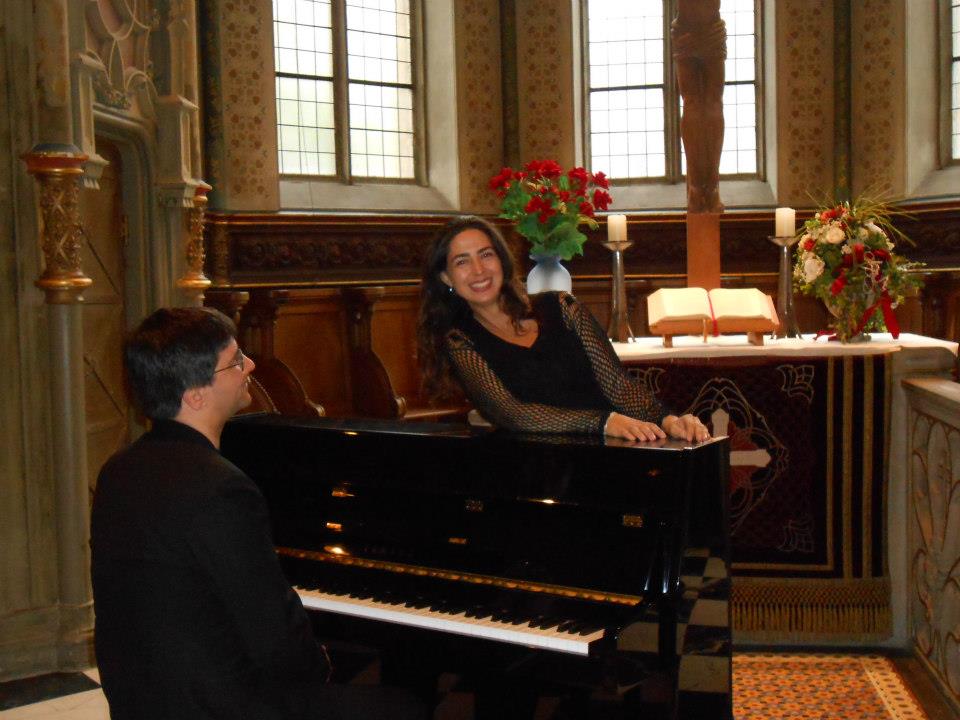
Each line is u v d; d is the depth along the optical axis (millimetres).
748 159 9094
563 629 2256
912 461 3959
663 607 2311
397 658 2523
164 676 1747
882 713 3467
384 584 2596
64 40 4176
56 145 4125
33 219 4238
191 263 5629
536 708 2346
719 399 4113
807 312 8742
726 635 2668
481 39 8773
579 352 2869
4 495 4203
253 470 2959
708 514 2496
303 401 6715
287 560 2738
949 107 8438
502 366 2832
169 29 5395
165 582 1761
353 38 8359
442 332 2887
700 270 5215
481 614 2375
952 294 8164
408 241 8367
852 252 4289
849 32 8664
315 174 8172
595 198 4809
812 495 4043
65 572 4309
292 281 7645
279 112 7945
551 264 4820
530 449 2529
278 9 7902
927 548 3773
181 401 1946
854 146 8750
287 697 1887
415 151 8797
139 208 5441
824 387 4004
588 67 9164
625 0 9078
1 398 4172
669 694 2330
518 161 8977
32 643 4258
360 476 2773
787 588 4086
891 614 4078
